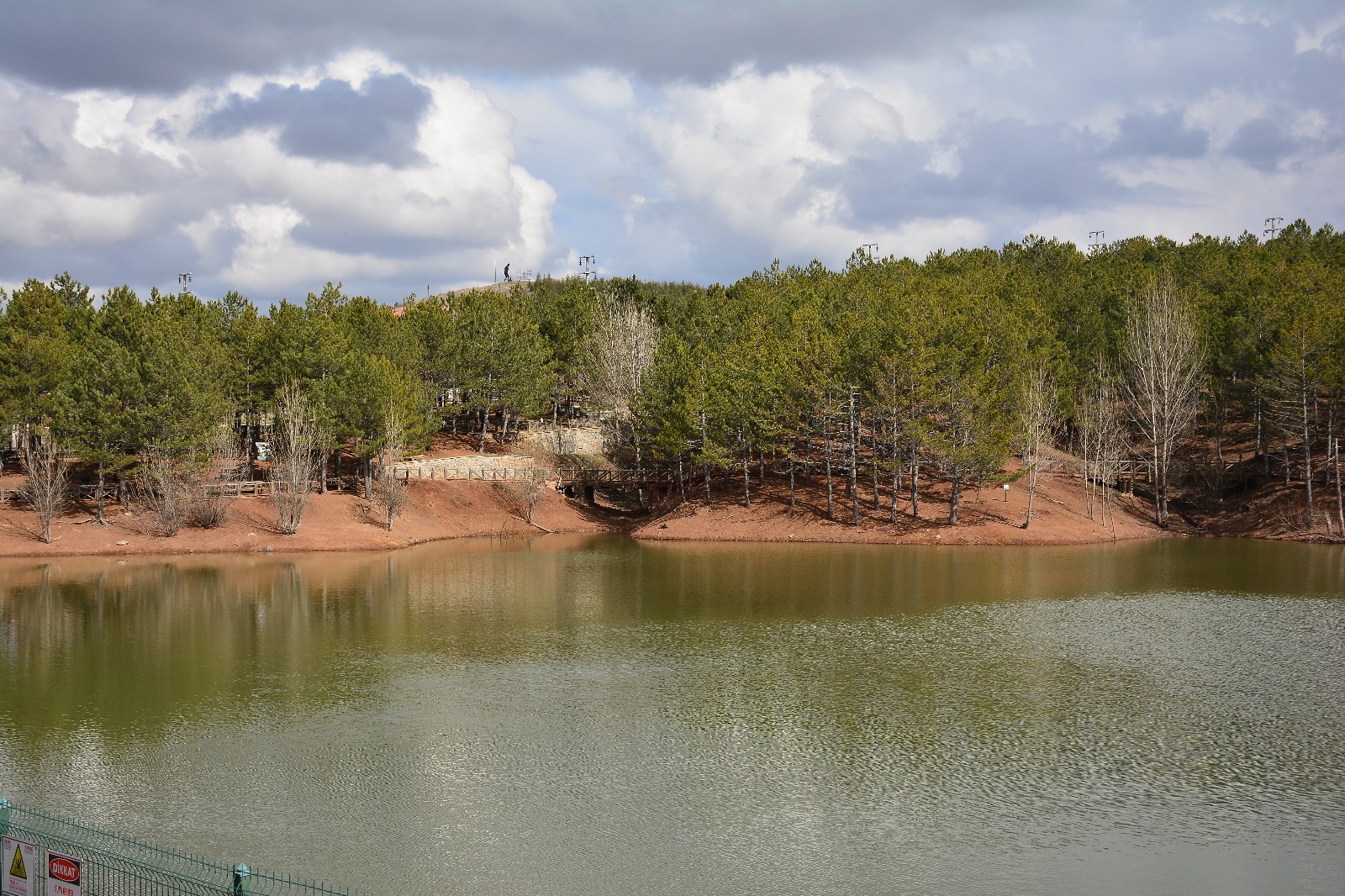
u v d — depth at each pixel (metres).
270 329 113.38
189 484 97.75
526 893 27.45
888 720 42.06
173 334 103.25
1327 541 98.12
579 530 118.69
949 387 104.69
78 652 54.16
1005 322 113.62
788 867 29.08
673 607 67.44
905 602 68.94
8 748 38.53
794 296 140.62
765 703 44.56
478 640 56.97
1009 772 36.28
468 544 106.00
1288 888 27.98
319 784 35.03
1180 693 45.78
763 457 122.56
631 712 43.22
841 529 107.25
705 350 121.19
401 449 106.25
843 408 110.12
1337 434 110.75
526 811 32.88
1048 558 90.88
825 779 35.62
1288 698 45.12
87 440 95.56
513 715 42.75
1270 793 34.44
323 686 47.25
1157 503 111.62
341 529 101.69
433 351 132.25
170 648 55.12
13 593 72.44
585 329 148.88
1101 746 38.88
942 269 164.75
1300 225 171.88
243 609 66.94
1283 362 102.50
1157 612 64.56
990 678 48.50
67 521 97.25
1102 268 158.00
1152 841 30.83
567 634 58.72
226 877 27.62
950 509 109.50
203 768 36.47
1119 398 124.06
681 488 121.62
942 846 30.47
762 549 100.19
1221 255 158.12
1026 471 105.94
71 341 109.44
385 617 63.94
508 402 132.38
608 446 133.62
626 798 33.94
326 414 104.69
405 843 30.44
